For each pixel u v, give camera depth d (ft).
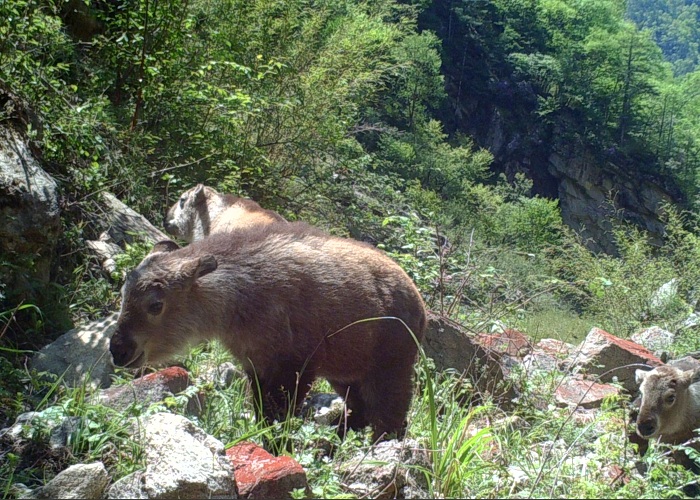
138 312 15.83
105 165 26.53
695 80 250.57
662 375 21.65
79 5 34.68
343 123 43.37
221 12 40.52
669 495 14.43
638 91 181.68
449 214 76.74
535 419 19.31
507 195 118.21
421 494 13.65
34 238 20.71
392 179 49.03
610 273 48.14
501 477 14.61
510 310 29.50
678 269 50.90
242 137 38.11
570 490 14.12
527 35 186.91
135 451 13.30
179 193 32.63
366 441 15.52
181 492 11.98
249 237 16.98
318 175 40.78
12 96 23.93
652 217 163.53
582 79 177.37
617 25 202.49
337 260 17.06
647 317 43.21
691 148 173.88
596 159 165.78
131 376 17.34
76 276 22.80
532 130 167.32
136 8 34.53
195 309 16.15
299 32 46.55
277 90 41.09
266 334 16.14
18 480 13.33
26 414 14.78
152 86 33.50
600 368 25.16
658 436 21.57
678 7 597.93
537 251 77.87
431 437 14.26
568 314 48.29
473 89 167.43
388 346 17.44
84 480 12.46
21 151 21.77
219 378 18.71
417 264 28.78
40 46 27.53
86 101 28.96
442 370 22.04
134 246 23.22
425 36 126.00
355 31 52.60
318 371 17.21
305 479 12.85
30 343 19.70
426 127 109.81
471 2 172.55
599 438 17.17
